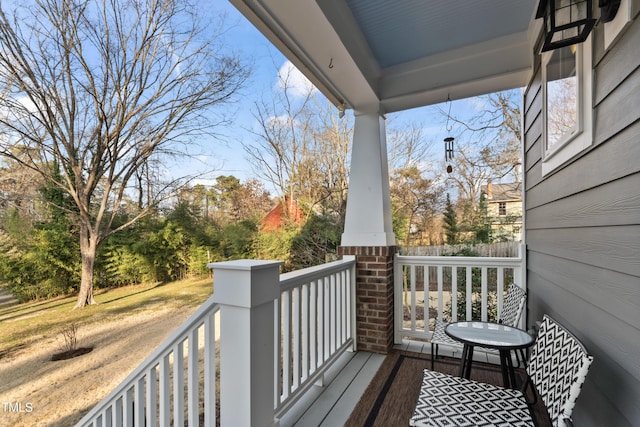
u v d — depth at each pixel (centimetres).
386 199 299
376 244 278
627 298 96
